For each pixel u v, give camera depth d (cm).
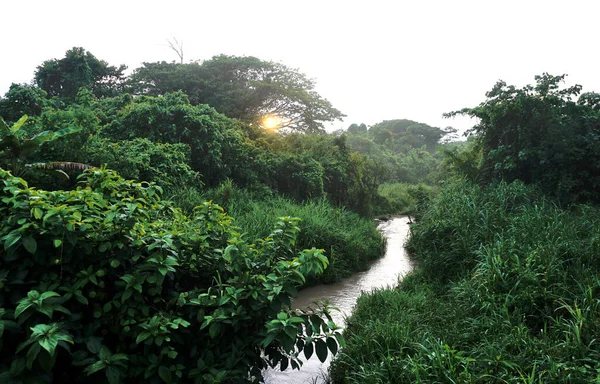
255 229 841
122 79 2277
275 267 321
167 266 290
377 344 435
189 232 353
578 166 957
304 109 2492
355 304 680
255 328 332
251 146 1370
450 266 723
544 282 494
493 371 350
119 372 249
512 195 885
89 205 293
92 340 258
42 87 1939
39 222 269
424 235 853
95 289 293
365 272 912
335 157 1744
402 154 4259
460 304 530
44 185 761
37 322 241
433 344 399
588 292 441
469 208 827
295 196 1426
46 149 834
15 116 1259
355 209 1744
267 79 2334
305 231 899
